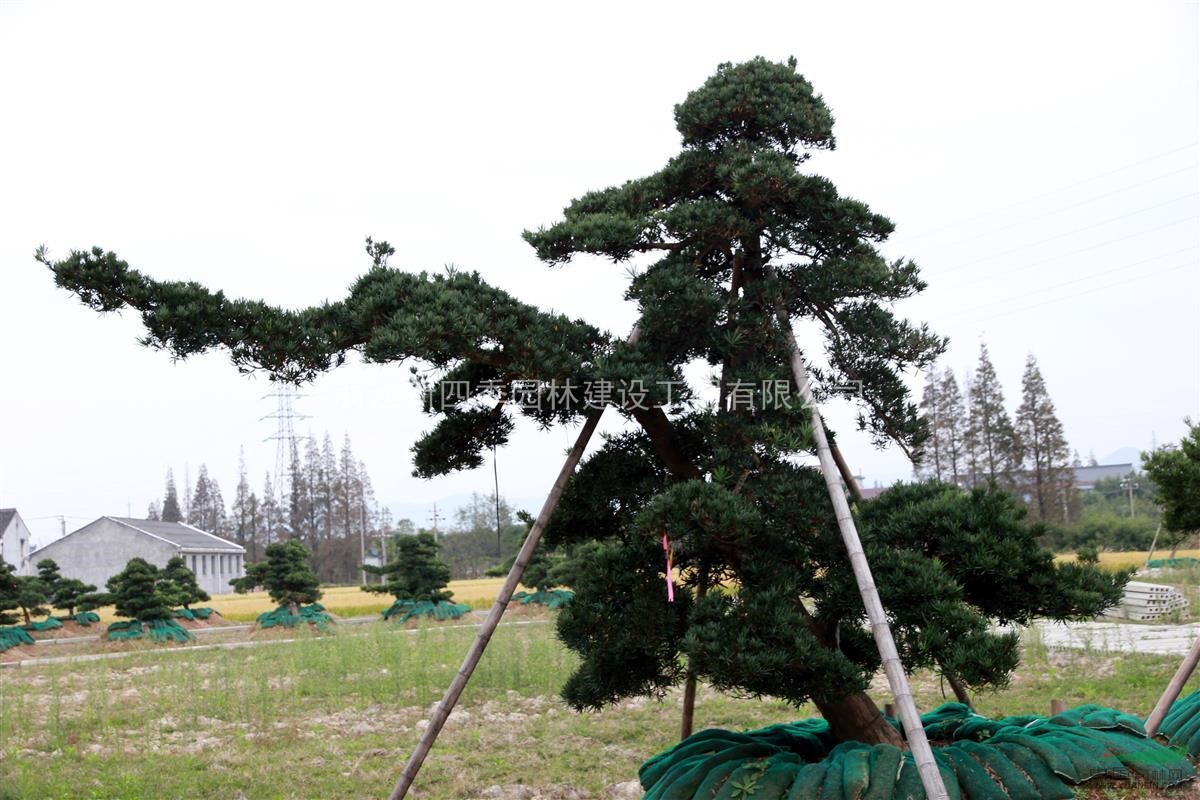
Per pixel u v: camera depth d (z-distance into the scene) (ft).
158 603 94.53
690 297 23.99
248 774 33.40
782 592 23.08
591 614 24.12
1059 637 59.06
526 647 59.82
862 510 25.45
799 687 22.27
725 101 26.53
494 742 37.63
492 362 23.17
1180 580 86.02
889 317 26.27
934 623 21.79
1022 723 26.32
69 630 107.96
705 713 42.11
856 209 25.98
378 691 49.65
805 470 25.07
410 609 99.35
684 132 27.35
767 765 23.11
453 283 23.40
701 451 26.20
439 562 101.30
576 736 38.24
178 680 56.59
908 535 24.18
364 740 38.63
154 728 42.86
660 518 22.16
